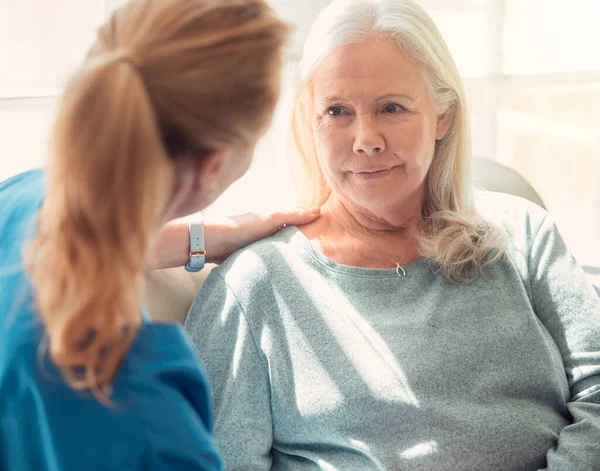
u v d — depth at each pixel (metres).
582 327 1.47
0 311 0.76
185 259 1.49
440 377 1.37
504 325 1.44
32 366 0.73
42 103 1.99
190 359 0.82
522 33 2.66
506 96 2.95
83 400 0.73
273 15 0.84
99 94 0.71
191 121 0.77
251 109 0.81
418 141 1.43
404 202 1.54
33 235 0.77
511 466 1.35
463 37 2.60
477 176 1.87
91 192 0.70
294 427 1.40
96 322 0.71
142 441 0.74
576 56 2.76
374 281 1.47
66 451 0.73
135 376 0.76
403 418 1.35
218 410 1.39
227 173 0.87
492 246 1.51
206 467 0.78
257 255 1.49
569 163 3.10
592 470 1.30
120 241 0.71
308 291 1.45
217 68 0.78
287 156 1.62
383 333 1.41
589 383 1.44
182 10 0.78
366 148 1.40
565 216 3.03
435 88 1.46
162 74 0.76
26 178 0.94
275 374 1.40
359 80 1.40
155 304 1.49
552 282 1.52
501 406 1.38
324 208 1.61
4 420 0.74
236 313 1.43
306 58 1.48
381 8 1.43
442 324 1.43
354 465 1.35
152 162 0.72
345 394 1.36
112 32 0.79
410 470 1.32
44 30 2.06
